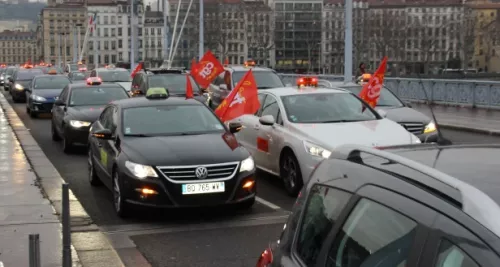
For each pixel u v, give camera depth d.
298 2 138.12
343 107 10.33
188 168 7.74
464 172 2.36
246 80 11.10
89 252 6.57
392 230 2.27
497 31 105.31
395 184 2.36
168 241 7.15
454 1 132.25
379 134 9.16
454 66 124.44
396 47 118.12
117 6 154.12
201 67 19.91
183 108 9.63
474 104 24.47
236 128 9.35
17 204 8.57
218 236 7.34
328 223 2.74
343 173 2.78
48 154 14.38
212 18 127.88
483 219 1.92
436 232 2.04
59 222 7.66
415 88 27.72
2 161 12.19
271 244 3.33
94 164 10.08
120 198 8.04
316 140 8.97
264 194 9.67
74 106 15.50
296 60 139.50
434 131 13.04
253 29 135.38
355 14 131.38
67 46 157.25
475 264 1.87
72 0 165.62
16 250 6.48
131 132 8.92
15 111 26.36
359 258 2.43
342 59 136.12
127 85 24.12
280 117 10.13
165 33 44.22
